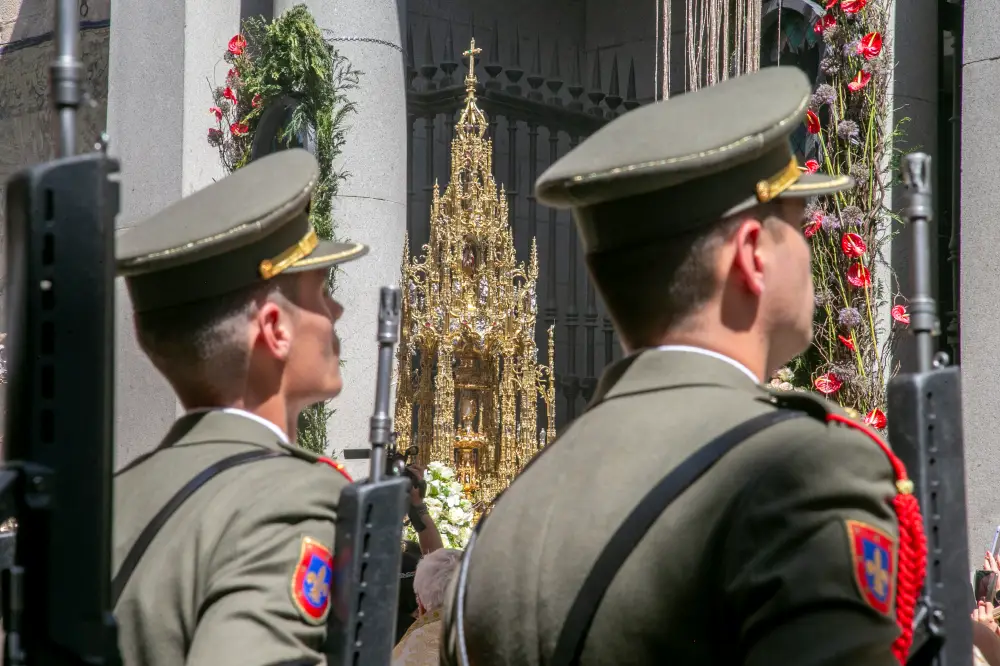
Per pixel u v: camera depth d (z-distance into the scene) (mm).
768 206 1610
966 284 4953
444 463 6125
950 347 5699
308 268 2201
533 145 8508
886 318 5078
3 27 8281
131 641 1946
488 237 6336
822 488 1349
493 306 6320
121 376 6418
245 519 1955
